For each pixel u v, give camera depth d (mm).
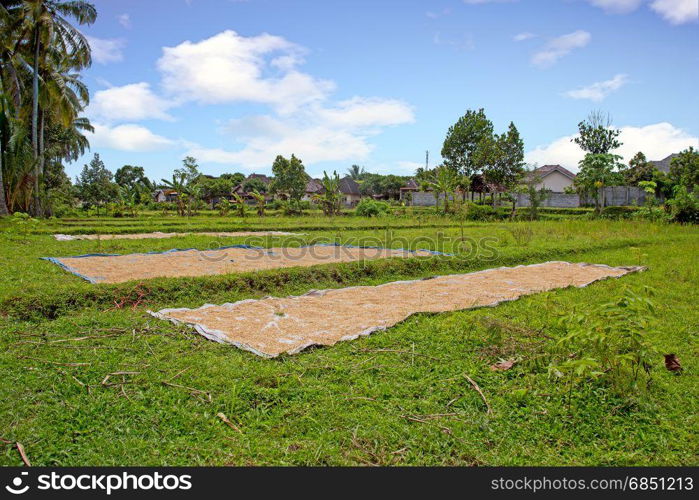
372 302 6223
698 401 3484
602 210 25516
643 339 3693
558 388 3650
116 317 5121
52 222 18750
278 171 41469
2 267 7496
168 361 4016
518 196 32219
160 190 59000
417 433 3045
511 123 31234
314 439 2980
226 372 3797
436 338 4719
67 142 33156
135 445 2863
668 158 37031
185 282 6500
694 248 11734
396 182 60094
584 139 29750
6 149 20453
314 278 7586
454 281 7797
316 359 4125
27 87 24172
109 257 9547
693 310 5852
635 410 3367
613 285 7289
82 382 3594
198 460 2746
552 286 7297
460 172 35031
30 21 20703
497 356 4273
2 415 3076
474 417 3264
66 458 2732
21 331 4617
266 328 4941
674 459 2859
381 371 3934
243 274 7113
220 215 28562
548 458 2869
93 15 22578
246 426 3119
